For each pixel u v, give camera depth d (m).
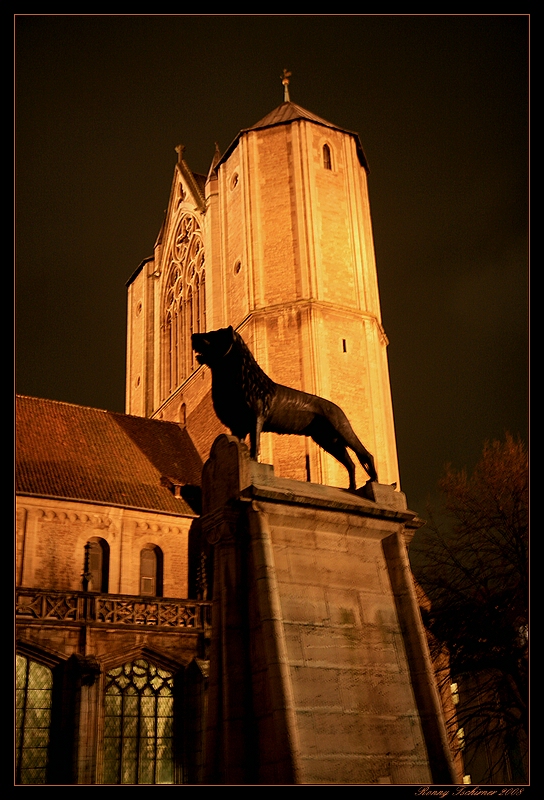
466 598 26.58
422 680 9.39
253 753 8.33
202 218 53.28
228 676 8.60
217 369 10.28
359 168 50.12
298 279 45.03
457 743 27.11
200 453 46.22
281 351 43.75
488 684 27.31
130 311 60.75
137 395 56.88
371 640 9.38
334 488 10.15
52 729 28.33
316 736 8.34
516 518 27.38
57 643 29.34
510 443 29.12
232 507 9.17
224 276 48.66
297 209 46.56
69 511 36.44
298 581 9.14
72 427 43.16
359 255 46.91
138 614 31.58
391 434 44.19
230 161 50.66
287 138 48.41
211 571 38.25
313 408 10.64
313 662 8.76
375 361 44.66
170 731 30.80
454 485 29.06
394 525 10.15
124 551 37.16
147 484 41.00
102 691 29.33
